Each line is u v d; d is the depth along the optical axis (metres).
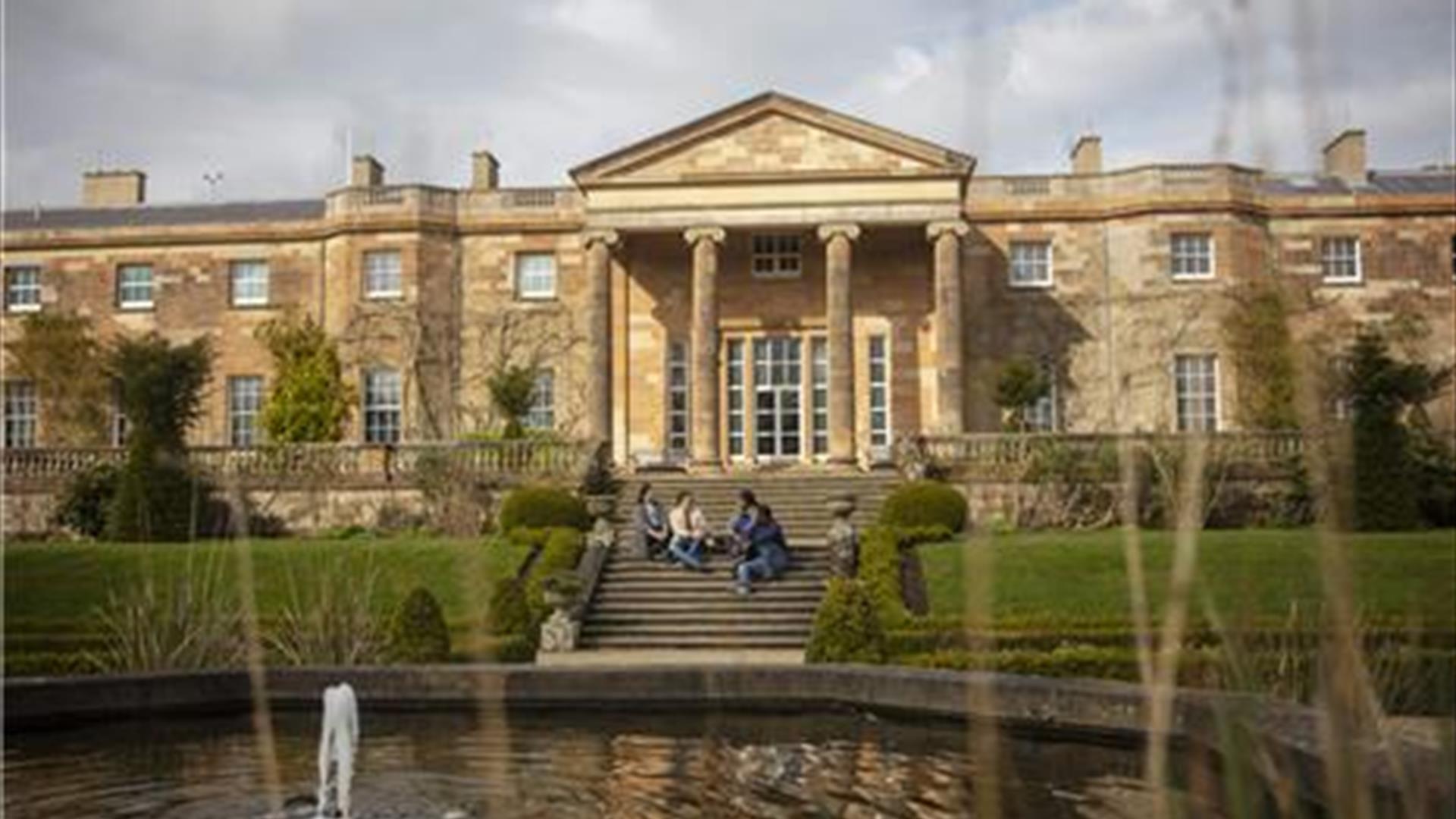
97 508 32.16
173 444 31.58
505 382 35.69
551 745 11.34
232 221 43.75
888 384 39.16
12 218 44.09
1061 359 39.44
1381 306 38.50
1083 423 39.12
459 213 41.09
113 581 22.20
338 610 16.02
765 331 39.59
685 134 37.50
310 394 37.06
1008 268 39.91
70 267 42.62
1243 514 27.62
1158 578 15.20
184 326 42.00
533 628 20.20
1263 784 1.50
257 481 31.67
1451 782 1.33
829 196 36.66
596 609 22.62
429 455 32.66
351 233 40.75
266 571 23.06
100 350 40.12
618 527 28.97
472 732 11.99
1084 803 8.33
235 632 14.89
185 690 12.65
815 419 39.47
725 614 22.39
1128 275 39.34
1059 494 29.89
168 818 8.40
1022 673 15.02
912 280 39.41
